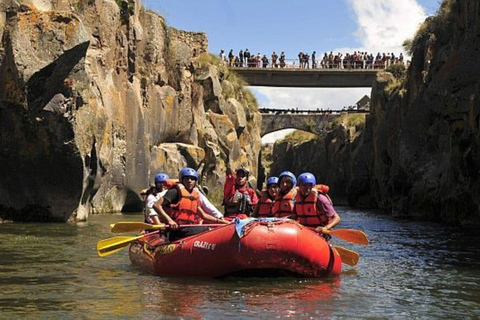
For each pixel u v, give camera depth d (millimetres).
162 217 10133
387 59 51344
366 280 9484
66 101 19375
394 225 22422
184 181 10242
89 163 20594
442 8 28906
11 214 20031
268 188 10711
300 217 10133
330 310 7297
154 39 29078
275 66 50312
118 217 22453
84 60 19594
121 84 25547
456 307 7680
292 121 56906
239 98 42750
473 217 21516
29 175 19906
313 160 57938
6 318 6727
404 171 27719
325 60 51250
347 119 50500
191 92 34656
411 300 8039
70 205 20188
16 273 9656
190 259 9258
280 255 8945
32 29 18766
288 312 7121
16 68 18625
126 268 10297
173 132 31328
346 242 15594
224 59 50688
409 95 30922
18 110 19125
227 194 11547
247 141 42500
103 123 21453
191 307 7293
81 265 10594
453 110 21656
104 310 7117
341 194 48500
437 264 11477
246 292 8203
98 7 23703
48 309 7152
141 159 27094
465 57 21312
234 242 8961
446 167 25016
